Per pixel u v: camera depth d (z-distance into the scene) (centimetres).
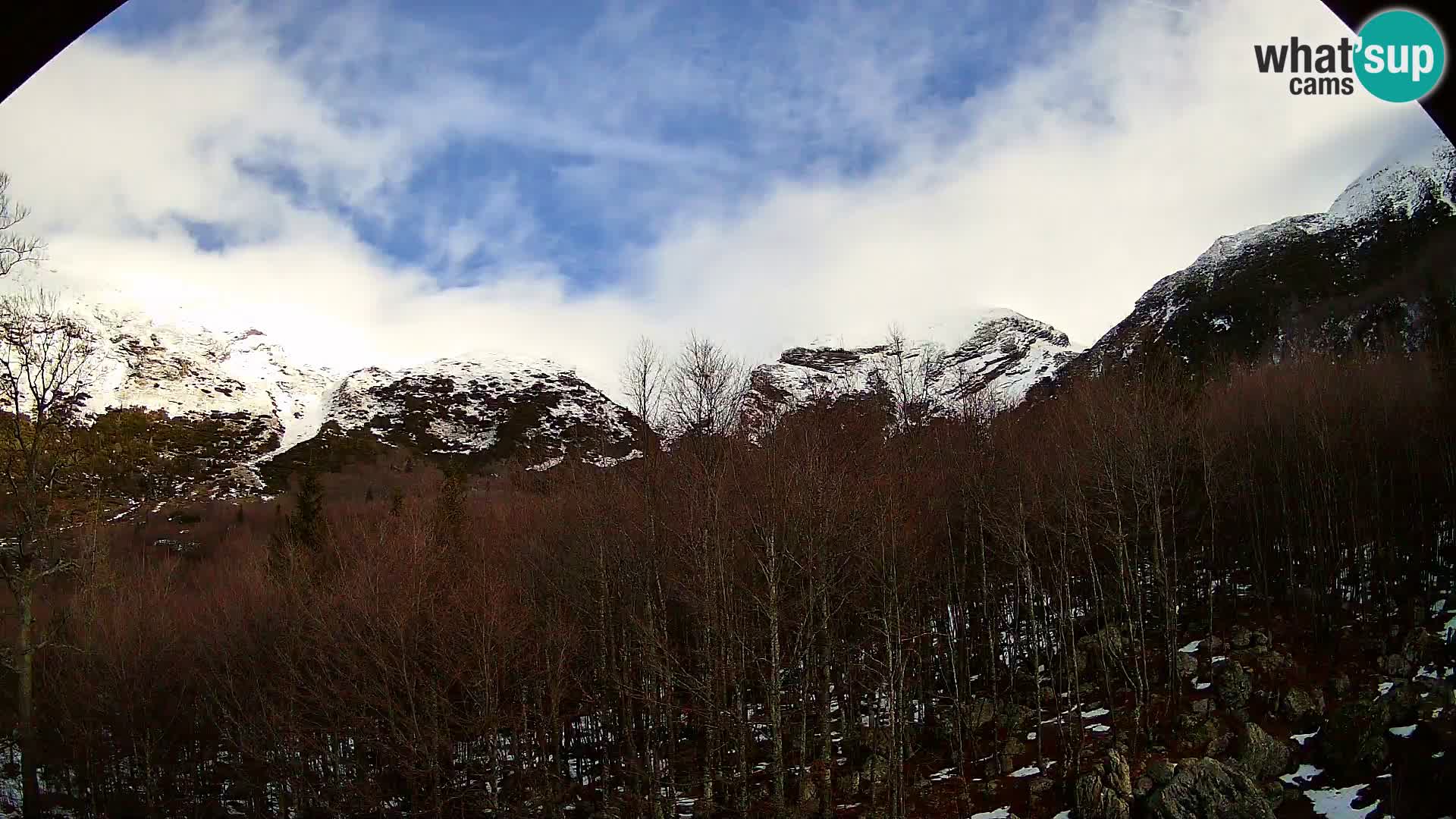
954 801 3102
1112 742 3234
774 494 3231
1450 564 3938
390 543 3988
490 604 3312
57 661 3894
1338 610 3766
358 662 3416
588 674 3809
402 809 3509
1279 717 3209
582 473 4200
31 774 3003
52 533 3291
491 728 3142
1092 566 3912
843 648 3544
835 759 3566
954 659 3725
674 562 3550
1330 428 4300
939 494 4031
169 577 4628
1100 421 3972
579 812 3441
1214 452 4181
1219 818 2594
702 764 3647
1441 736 2666
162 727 3850
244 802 3841
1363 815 2559
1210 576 3925
